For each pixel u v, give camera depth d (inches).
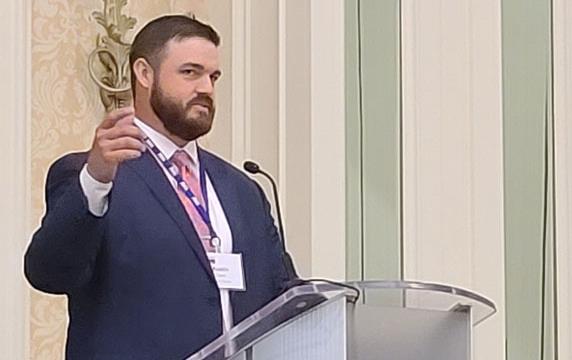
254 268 89.0
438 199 133.8
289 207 139.3
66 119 126.9
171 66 88.1
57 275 77.4
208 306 83.8
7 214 118.4
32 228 121.3
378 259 135.9
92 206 74.7
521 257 129.5
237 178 94.2
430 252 133.5
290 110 140.4
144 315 81.8
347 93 138.9
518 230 129.8
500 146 131.4
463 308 63.4
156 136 89.9
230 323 85.5
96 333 81.5
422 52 135.4
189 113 88.0
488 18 132.7
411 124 135.1
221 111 146.5
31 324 120.6
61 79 126.6
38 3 124.3
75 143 127.8
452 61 134.2
